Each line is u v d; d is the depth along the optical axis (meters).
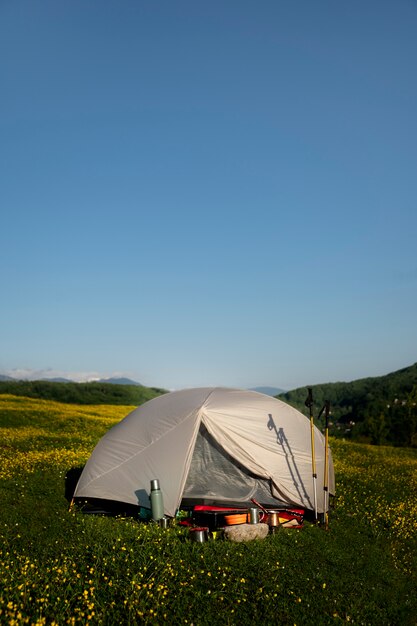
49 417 30.88
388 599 7.47
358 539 10.11
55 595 6.61
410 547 10.09
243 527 9.29
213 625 6.22
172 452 10.85
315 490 10.99
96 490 11.16
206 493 11.58
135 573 7.37
